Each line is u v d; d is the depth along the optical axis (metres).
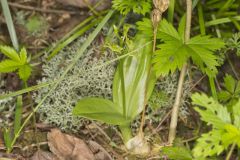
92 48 0.86
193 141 0.83
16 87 0.88
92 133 0.82
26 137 0.81
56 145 0.79
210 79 0.80
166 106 0.84
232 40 0.84
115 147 0.81
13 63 0.79
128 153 0.80
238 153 0.79
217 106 0.67
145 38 0.79
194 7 0.89
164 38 0.74
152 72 0.79
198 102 0.67
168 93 0.85
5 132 0.80
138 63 0.79
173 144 0.79
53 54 0.86
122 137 0.81
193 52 0.73
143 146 0.79
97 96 0.84
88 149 0.78
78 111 0.76
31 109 0.85
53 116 0.81
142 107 0.79
